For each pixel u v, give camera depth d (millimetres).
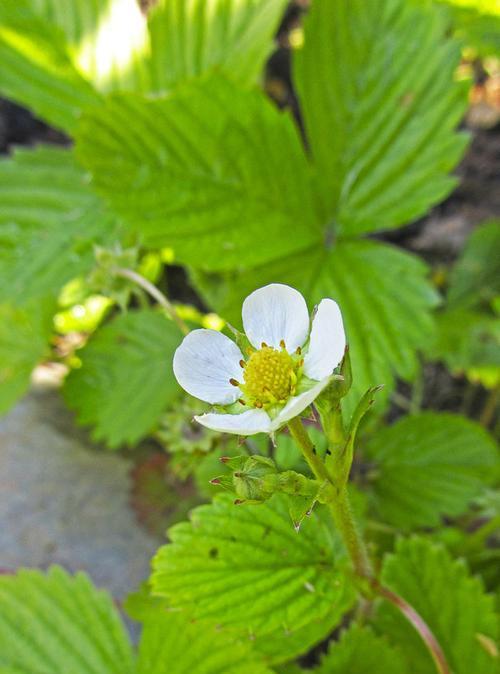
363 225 89
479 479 89
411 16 90
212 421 46
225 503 64
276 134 87
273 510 64
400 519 88
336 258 88
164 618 74
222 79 84
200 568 63
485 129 140
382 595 62
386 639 73
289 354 50
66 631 80
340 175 90
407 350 83
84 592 82
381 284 85
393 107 90
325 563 63
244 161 86
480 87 144
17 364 106
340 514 54
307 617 61
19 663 79
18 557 94
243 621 61
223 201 86
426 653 74
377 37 90
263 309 51
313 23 88
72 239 96
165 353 97
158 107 83
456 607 73
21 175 100
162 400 95
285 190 88
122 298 75
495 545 100
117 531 97
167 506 99
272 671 71
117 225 96
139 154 84
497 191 135
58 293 95
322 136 90
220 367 51
